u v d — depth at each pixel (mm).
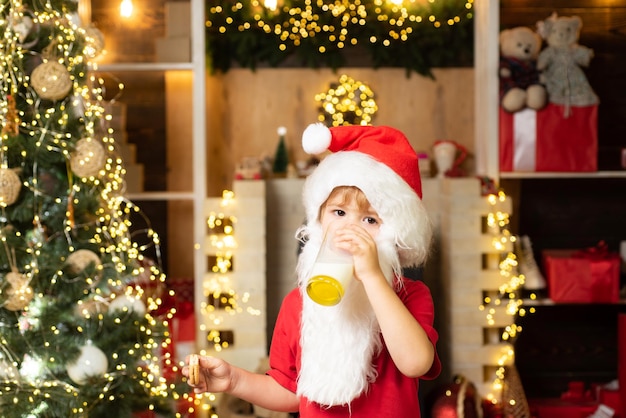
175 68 3170
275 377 1521
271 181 3342
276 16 3467
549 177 3422
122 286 2539
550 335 3658
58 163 2395
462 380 2863
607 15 3523
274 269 3375
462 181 3062
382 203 1388
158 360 2740
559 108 3154
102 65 3141
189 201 3682
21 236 2338
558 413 3299
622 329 3201
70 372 2275
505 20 3521
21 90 2389
